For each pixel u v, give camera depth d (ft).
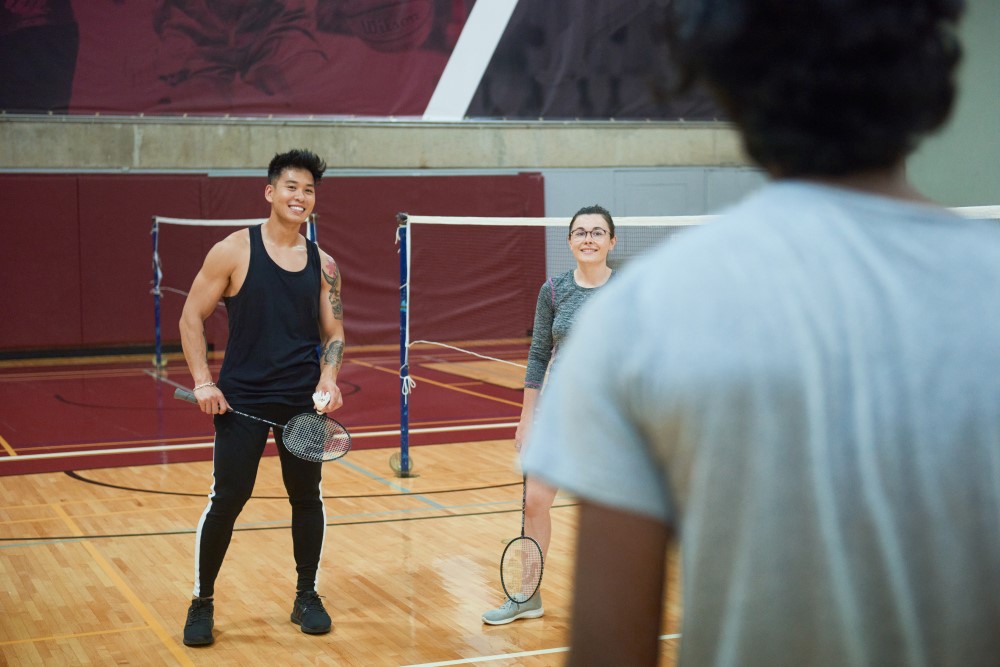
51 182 71.20
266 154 76.48
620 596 3.99
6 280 70.69
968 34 70.95
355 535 29.07
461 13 79.77
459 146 80.74
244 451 20.45
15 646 20.45
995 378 3.72
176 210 73.97
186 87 74.28
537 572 21.68
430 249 79.41
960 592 3.74
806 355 3.66
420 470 37.99
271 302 20.49
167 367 68.80
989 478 3.71
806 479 3.65
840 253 3.80
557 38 82.12
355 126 78.28
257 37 75.41
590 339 3.94
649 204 85.66
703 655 3.97
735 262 3.80
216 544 20.57
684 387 3.69
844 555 3.69
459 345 79.92
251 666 19.43
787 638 3.78
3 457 40.11
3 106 70.38
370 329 78.79
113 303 73.26
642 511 3.91
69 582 24.75
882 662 3.77
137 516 31.19
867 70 3.82
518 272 81.30
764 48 3.92
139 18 72.74
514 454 41.01
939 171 73.41
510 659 19.69
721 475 3.71
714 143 87.10
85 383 61.26
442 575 25.29
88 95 72.13
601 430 3.88
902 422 3.67
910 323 3.73
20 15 70.23
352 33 77.51
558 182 83.30
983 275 3.84
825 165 3.98
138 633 21.25
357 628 21.53
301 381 20.86
